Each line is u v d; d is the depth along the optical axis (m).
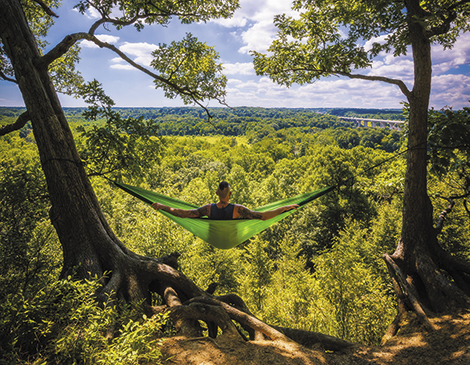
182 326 4.93
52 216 5.91
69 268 5.50
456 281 6.96
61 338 3.10
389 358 4.83
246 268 20.50
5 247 6.26
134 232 18.44
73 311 3.39
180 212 4.34
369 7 7.83
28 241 7.24
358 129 146.75
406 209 7.51
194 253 17.98
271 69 9.82
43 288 3.62
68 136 6.02
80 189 5.96
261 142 120.19
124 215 23.88
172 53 9.80
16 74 5.68
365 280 11.61
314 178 33.19
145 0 8.06
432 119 8.11
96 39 7.31
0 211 7.16
